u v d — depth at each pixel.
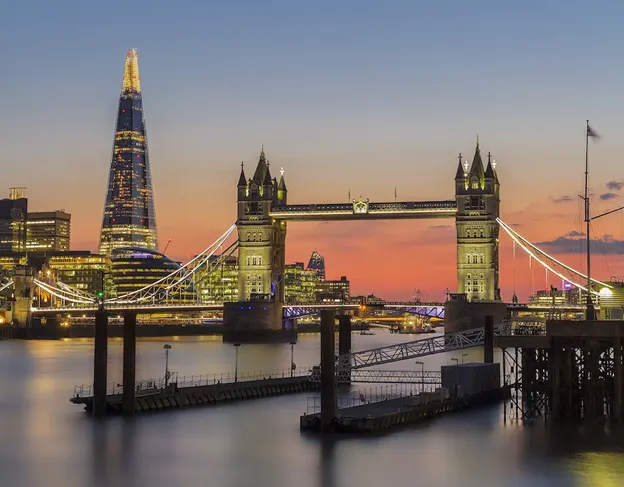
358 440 115.25
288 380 171.25
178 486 96.19
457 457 105.75
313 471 101.12
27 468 104.12
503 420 128.00
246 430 123.81
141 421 130.75
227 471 101.62
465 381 145.00
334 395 119.94
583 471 98.81
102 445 115.31
